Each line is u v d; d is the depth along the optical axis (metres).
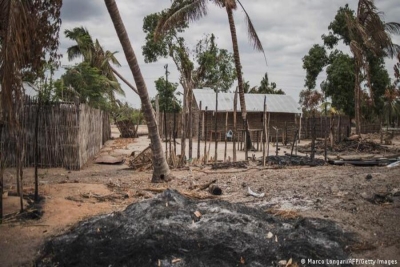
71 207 6.91
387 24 24.23
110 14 8.75
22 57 6.57
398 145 23.19
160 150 9.63
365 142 19.88
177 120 29.45
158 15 34.62
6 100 5.85
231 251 4.54
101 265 4.55
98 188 8.53
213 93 29.05
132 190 8.50
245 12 17.25
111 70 27.42
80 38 25.70
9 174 10.12
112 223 5.23
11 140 10.75
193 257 4.45
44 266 4.72
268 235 4.91
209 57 37.28
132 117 33.81
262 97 29.72
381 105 35.50
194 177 9.88
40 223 6.08
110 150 19.05
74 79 22.72
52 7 7.64
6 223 6.05
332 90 32.28
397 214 6.05
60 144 11.94
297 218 6.04
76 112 11.92
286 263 4.47
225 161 12.80
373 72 32.88
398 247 4.91
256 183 8.79
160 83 34.66
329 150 18.80
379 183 7.83
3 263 4.81
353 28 25.19
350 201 6.92
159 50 34.84
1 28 6.66
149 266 4.38
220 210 5.52
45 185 8.73
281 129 28.52
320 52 32.97
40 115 11.82
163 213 5.26
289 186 8.33
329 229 5.47
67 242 5.07
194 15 16.61
